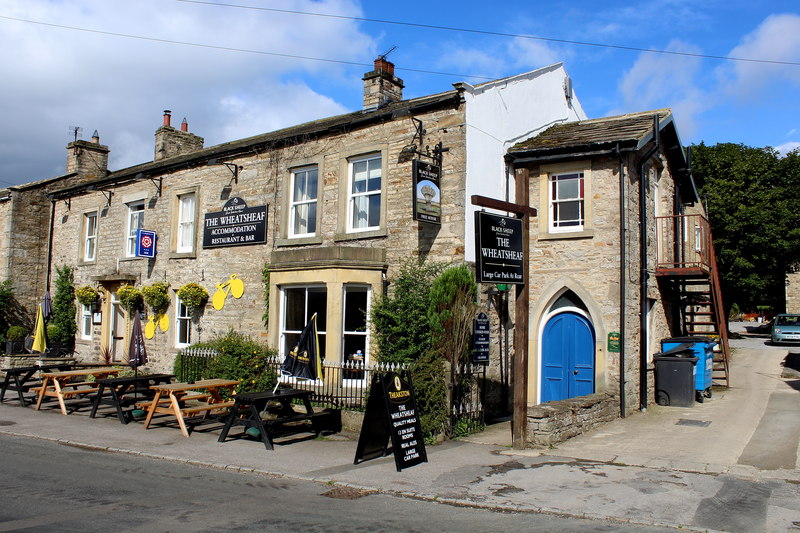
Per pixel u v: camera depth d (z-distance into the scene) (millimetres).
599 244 12547
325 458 9070
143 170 18453
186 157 18594
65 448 9656
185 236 17609
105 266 19969
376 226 13531
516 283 9539
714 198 30328
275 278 13961
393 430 8438
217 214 16328
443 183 12328
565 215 13211
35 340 16531
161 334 17578
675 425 11086
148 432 10945
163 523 5906
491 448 9719
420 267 12211
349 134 13945
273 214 15125
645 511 6516
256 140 17219
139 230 17547
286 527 5879
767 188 31094
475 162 12367
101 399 13234
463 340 11148
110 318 19656
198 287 16375
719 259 30344
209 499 6863
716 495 7051
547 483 7609
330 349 12578
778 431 10328
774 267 30344
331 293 12703
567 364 13016
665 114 14289
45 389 13328
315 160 14484
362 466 8578
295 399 12477
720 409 12492
